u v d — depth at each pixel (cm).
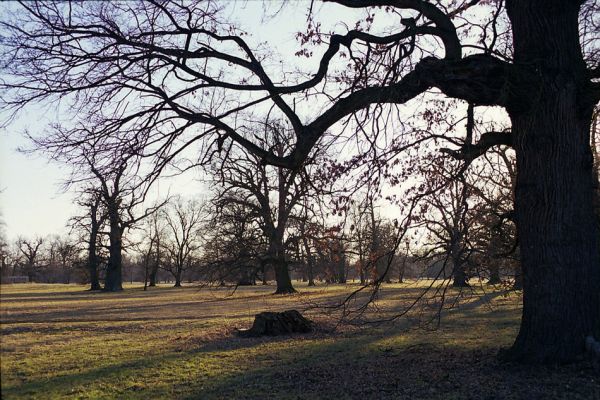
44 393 951
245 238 3334
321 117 920
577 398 705
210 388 955
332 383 945
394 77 916
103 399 898
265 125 1627
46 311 2900
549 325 835
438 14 938
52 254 11031
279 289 4125
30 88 878
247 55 977
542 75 851
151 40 943
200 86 931
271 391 912
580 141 857
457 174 959
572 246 834
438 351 1193
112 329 1966
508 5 931
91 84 890
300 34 1048
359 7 988
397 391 848
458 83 855
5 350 1455
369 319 1988
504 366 876
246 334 1681
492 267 1249
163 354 1357
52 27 850
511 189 1261
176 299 4025
